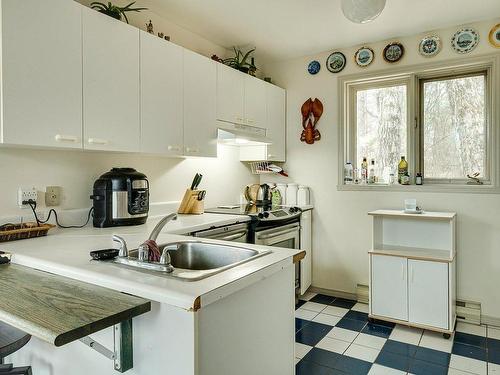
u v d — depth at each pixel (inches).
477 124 117.0
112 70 78.4
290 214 120.7
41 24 65.4
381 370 83.9
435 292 102.0
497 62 107.7
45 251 56.7
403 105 129.0
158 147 89.8
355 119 138.3
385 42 125.2
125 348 40.8
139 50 84.8
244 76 122.0
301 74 143.0
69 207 84.8
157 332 39.1
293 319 58.2
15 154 74.9
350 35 120.7
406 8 101.2
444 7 100.7
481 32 109.7
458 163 120.2
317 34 119.9
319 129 139.8
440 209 117.1
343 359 88.9
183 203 110.5
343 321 112.9
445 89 122.0
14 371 48.2
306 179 143.3
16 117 62.1
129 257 50.1
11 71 61.3
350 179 135.2
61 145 68.9
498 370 83.6
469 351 93.0
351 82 133.7
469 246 112.7
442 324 101.0
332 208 137.8
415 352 92.5
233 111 116.6
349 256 134.4
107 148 77.5
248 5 99.5
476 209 111.7
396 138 130.3
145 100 86.3
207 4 98.8
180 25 112.6
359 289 132.0
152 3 98.4
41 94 65.6
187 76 98.6
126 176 85.4
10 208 74.2
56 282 44.4
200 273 44.0
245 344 45.8
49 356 51.6
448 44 114.5
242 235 102.9
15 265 53.4
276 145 140.5
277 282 53.2
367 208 130.6
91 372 45.4
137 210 87.1
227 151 137.0
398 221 122.8
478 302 111.5
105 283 42.3
